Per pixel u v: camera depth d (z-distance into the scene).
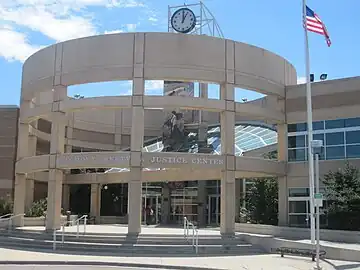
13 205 38.62
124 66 30.92
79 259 22.78
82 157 31.08
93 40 31.72
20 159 35.78
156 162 30.00
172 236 28.09
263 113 33.66
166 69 30.75
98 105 30.86
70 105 31.72
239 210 42.56
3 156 47.84
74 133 53.75
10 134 48.12
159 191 47.47
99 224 43.66
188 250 26.23
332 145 34.56
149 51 30.92
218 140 48.84
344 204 29.31
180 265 21.03
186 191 47.03
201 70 31.20
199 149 47.28
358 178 30.84
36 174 47.25
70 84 32.31
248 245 27.61
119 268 20.14
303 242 25.41
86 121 54.91
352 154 33.75
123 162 30.06
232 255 25.66
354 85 34.22
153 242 27.11
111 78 31.05
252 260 23.20
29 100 36.31
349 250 22.84
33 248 27.27
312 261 22.77
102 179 46.44
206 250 26.39
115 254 25.17
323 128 35.09
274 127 48.41
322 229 30.06
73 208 55.38
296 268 20.47
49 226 31.50
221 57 31.81
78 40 32.19
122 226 37.75
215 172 36.44
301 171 35.19
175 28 36.25
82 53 31.92
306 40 26.53
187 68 31.00
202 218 45.97
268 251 27.03
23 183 36.50
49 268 19.75
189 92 50.62
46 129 51.09
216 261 22.78
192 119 52.16
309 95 25.98
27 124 36.50
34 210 40.41
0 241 29.17
